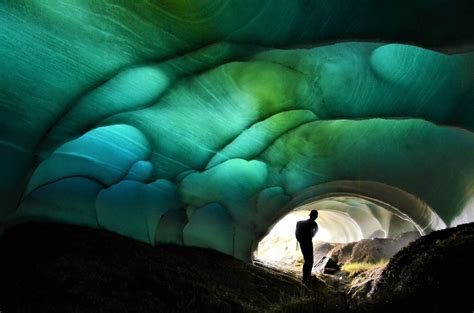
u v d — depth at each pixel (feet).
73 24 23.53
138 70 26.99
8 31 22.50
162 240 38.29
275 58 31.32
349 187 50.85
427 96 34.04
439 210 50.72
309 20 24.64
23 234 26.30
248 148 41.09
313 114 38.75
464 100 33.58
